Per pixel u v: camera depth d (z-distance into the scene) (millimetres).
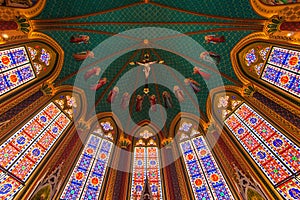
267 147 12195
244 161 12414
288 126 11445
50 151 12719
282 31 12055
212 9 15047
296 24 11289
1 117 11180
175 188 13242
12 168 10898
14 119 11648
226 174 12766
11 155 11125
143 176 14453
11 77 12492
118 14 15883
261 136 12719
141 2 15609
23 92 12812
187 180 13602
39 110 13344
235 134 14062
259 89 13953
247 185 11594
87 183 13188
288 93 12180
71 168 13039
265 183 11203
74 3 14406
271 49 13547
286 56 12656
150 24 16500
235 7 14234
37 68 14414
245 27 14352
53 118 14055
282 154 11492
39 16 13594
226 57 15930
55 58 15312
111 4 15375
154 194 13320
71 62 16125
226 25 15102
